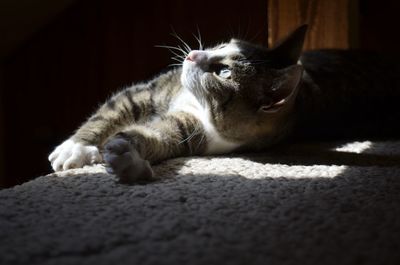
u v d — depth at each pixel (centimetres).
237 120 55
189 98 57
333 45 81
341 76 68
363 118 68
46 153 108
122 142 40
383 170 44
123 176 39
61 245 27
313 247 27
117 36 100
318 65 69
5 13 90
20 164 110
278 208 33
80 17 101
